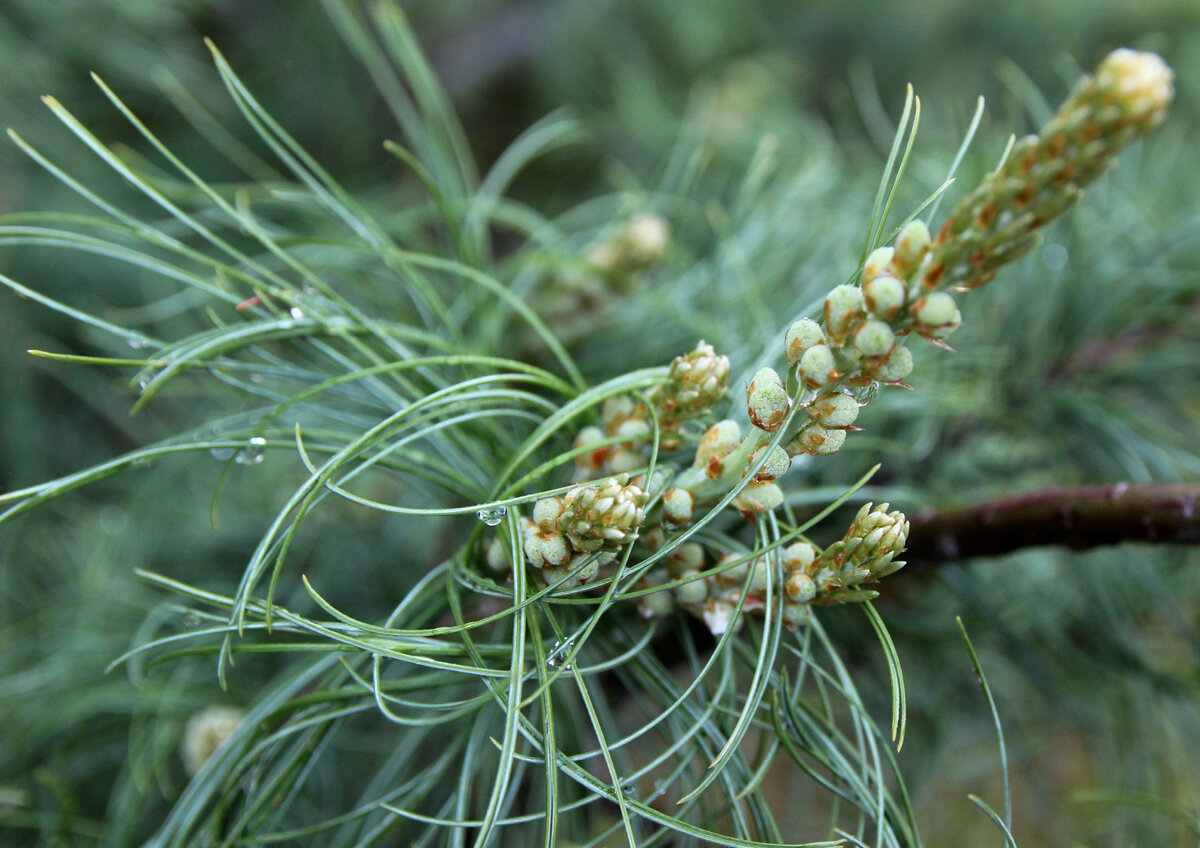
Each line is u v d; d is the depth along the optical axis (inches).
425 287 12.3
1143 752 15.1
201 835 11.7
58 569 20.7
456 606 10.8
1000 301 15.5
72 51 24.4
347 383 12.3
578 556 10.5
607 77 36.1
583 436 11.3
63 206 24.3
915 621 15.6
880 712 15.1
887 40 39.3
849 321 10.0
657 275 15.8
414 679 11.4
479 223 13.5
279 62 30.4
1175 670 16.0
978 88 39.0
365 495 17.8
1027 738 18.5
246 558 16.9
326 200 12.2
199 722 13.5
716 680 12.5
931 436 14.3
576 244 17.1
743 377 11.7
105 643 15.3
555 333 14.1
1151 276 15.0
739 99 27.6
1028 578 15.6
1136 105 9.5
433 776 11.8
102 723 15.7
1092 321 15.1
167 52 26.2
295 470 20.2
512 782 12.1
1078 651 15.2
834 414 10.3
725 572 11.0
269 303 11.6
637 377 11.0
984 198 9.8
